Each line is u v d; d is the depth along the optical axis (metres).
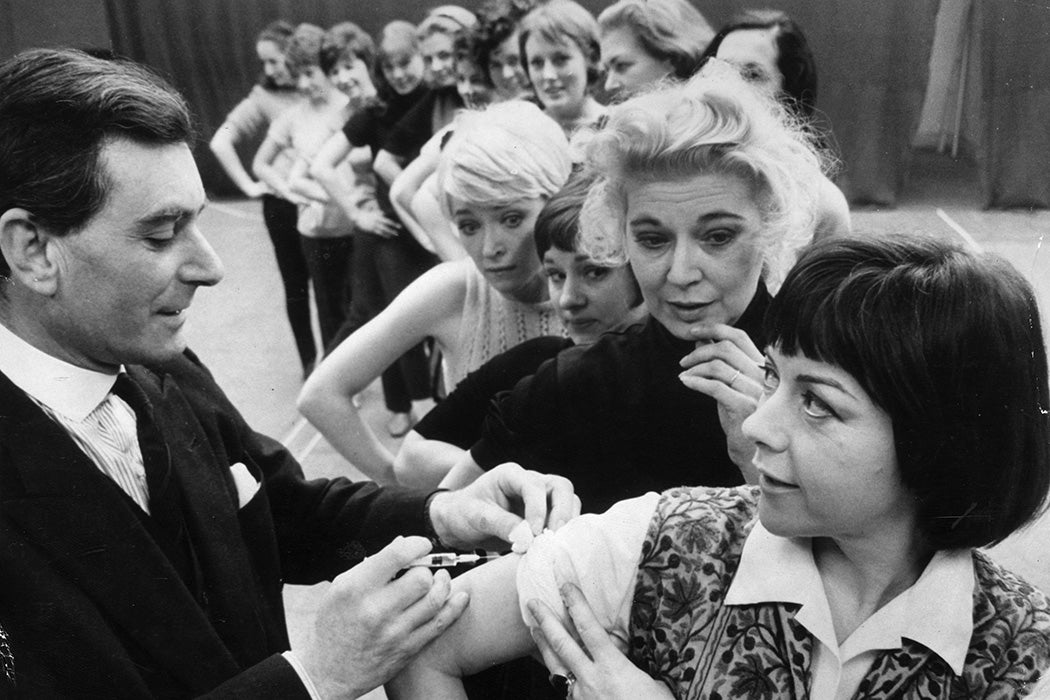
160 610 0.94
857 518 0.75
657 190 1.13
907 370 0.68
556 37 1.49
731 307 1.18
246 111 1.82
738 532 0.83
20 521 0.90
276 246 1.88
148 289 0.91
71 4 1.69
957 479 0.73
